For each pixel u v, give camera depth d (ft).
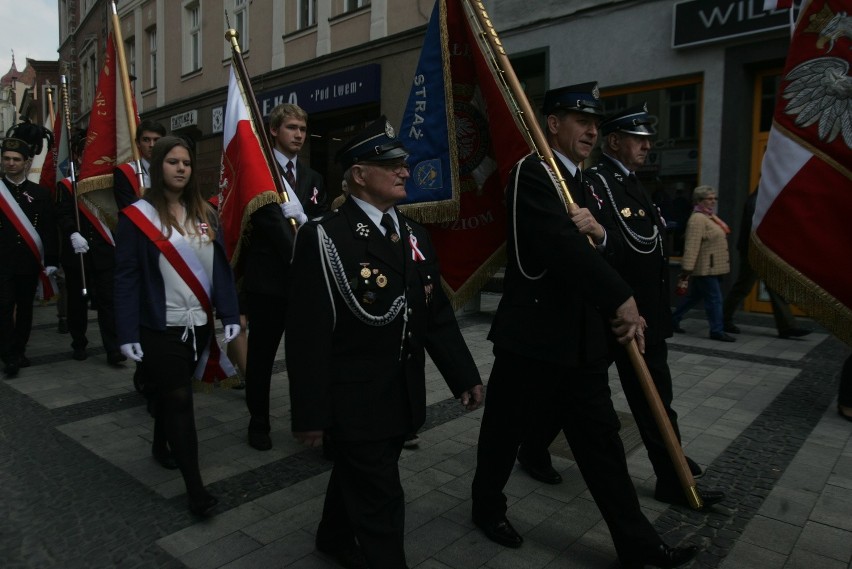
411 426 7.38
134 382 16.35
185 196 10.44
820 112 7.74
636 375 9.27
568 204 8.00
